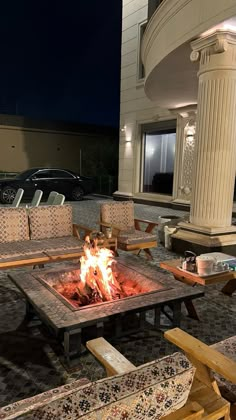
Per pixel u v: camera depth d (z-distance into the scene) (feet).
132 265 10.39
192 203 15.96
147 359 7.56
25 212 13.16
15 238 12.93
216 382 4.78
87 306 7.47
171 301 7.97
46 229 13.57
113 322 9.11
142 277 9.41
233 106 14.15
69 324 6.70
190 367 3.13
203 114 14.48
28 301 8.46
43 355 7.60
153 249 17.40
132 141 37.14
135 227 16.46
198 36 13.32
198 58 14.17
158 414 3.01
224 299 11.13
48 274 9.38
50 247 11.99
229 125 14.28
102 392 2.64
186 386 3.14
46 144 55.42
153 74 18.37
